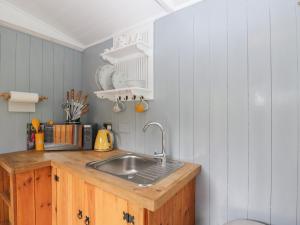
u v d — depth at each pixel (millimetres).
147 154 1497
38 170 1268
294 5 912
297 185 899
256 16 1018
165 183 898
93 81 1963
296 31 905
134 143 1594
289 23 923
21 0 1396
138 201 775
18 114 1598
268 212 970
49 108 1806
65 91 1933
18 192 1175
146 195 770
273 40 966
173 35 1340
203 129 1202
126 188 835
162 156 1249
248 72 1039
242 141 1056
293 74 911
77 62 2039
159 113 1423
